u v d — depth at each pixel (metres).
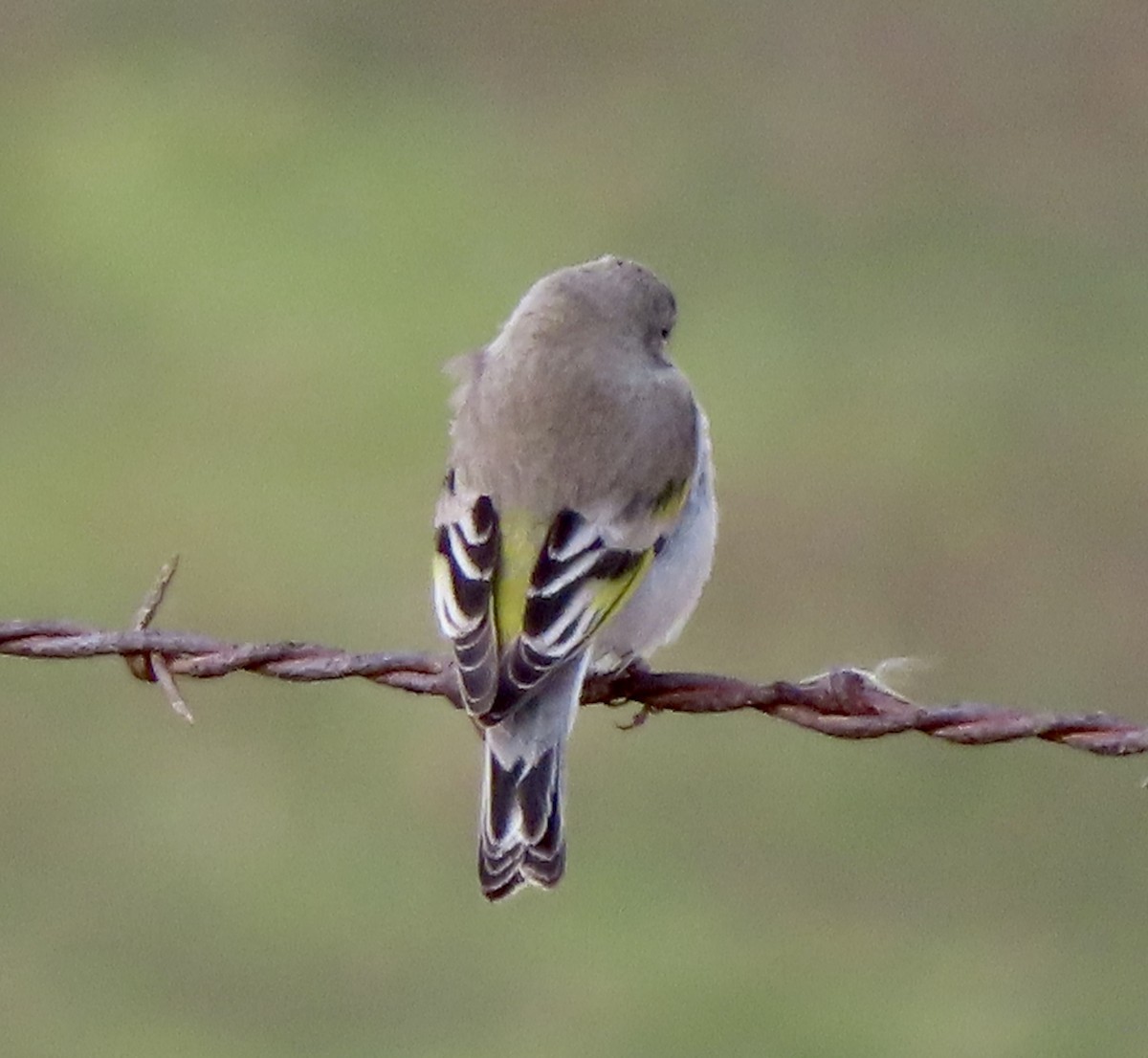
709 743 15.15
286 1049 13.75
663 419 9.53
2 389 18.95
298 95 23.12
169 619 16.56
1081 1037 13.73
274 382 18.98
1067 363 19.20
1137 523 17.28
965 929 14.36
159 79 23.38
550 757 8.77
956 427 18.42
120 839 14.77
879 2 23.09
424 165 21.95
